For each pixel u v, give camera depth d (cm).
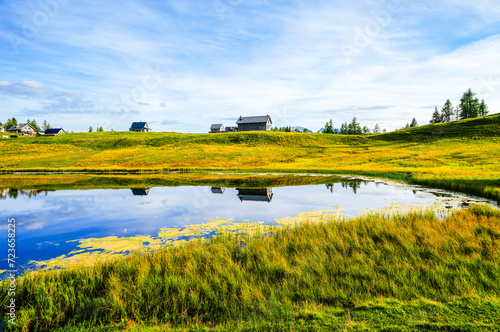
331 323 534
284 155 6372
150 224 1482
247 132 9188
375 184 3011
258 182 3322
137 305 646
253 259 881
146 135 9750
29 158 6550
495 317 519
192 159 6134
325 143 7975
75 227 1443
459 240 959
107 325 588
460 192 2369
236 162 5806
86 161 6181
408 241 951
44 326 595
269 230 1264
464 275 705
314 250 914
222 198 2262
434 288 664
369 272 738
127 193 2578
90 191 2714
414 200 2033
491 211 1300
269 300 638
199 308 639
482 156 4669
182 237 1231
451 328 493
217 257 877
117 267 827
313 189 2697
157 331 564
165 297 674
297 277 743
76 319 620
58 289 711
